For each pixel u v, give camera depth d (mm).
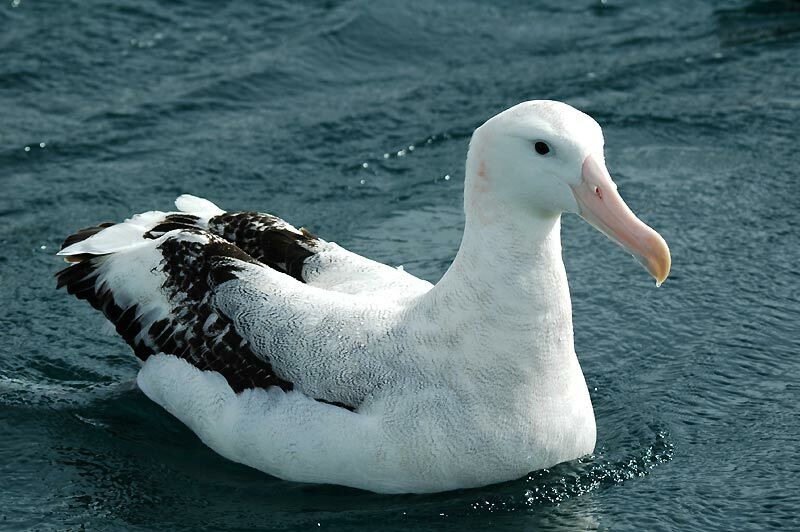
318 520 9195
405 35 18766
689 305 12258
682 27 19281
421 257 13266
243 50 18172
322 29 18625
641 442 10102
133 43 18172
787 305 12188
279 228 10688
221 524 9258
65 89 17031
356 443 9125
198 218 10953
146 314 10422
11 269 13234
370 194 14836
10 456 10258
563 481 9469
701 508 9289
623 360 11406
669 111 16656
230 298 9836
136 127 16219
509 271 8914
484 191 8898
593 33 19094
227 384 9758
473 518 9148
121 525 9336
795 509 9234
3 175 15133
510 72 17906
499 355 9000
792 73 17594
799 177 14883
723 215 14055
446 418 9039
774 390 10852
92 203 14531
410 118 16625
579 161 8594
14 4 18859
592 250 13445
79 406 10836
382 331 9305
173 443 10227
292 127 16328
